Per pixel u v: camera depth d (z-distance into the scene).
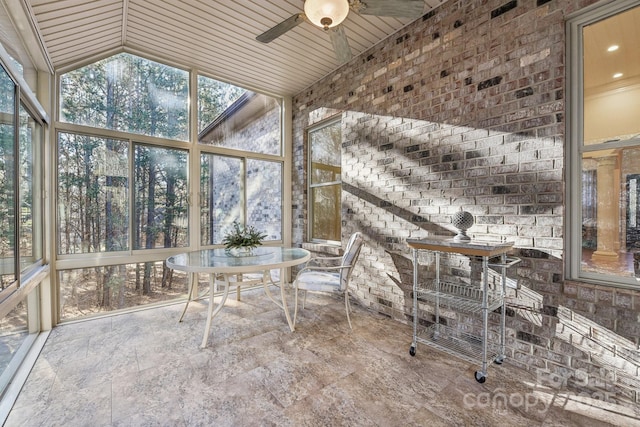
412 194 2.75
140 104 3.29
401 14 1.91
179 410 1.62
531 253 2.00
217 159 3.83
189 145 3.57
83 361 2.13
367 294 3.21
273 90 4.24
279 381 1.88
